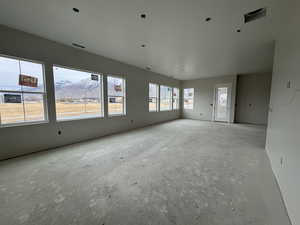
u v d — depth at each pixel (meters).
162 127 5.74
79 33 2.73
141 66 5.33
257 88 6.51
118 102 4.84
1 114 2.56
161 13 2.06
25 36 2.69
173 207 1.42
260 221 1.26
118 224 1.22
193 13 2.06
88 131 3.92
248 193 1.65
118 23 2.35
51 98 3.13
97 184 1.82
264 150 3.08
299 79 1.36
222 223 1.23
